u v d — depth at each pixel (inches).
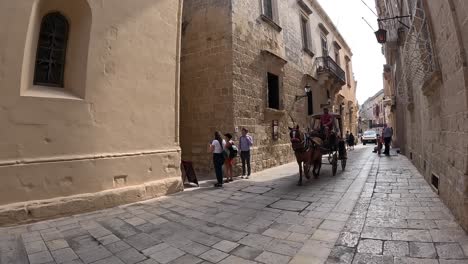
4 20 162.4
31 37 177.8
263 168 432.5
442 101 186.5
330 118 349.1
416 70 253.0
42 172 175.3
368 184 270.1
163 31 263.7
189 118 419.5
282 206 205.5
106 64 212.8
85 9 202.8
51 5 191.6
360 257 116.3
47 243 137.3
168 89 266.1
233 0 398.3
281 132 504.1
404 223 154.1
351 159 523.5
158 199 235.5
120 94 222.1
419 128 316.5
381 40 378.0
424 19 192.5
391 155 553.3
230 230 156.7
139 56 238.7
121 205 213.0
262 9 474.0
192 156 411.8
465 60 135.3
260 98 440.5
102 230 157.3
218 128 389.7
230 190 273.6
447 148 175.6
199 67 414.9
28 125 171.5
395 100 665.6
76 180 191.2
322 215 178.7
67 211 182.7
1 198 159.5
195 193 261.1
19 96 168.1
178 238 145.2
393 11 394.6
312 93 664.4
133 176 228.4
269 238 142.8
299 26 632.4
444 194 185.9
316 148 309.7
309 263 113.3
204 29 414.3
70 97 193.0
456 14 141.5
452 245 121.3
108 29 214.7
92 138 201.9
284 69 534.3
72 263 116.1
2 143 161.0
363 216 171.9
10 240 139.8
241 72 402.0
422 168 297.6
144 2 245.4
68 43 204.5
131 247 133.5
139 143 235.9
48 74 195.0
